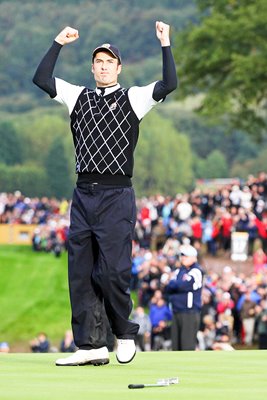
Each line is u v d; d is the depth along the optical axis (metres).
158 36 15.09
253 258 69.75
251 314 45.00
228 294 45.28
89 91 15.35
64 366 15.30
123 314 15.45
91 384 12.98
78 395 11.86
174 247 63.16
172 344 29.56
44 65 15.32
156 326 41.97
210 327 39.47
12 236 109.94
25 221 111.69
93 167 15.12
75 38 15.42
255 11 96.00
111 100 15.19
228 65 99.06
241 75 92.50
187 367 15.21
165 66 15.02
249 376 13.98
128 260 15.21
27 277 91.06
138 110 15.16
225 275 47.38
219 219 72.38
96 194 15.16
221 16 97.69
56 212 113.88
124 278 15.20
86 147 15.18
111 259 15.12
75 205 15.33
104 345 15.55
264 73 93.62
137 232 78.44
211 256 71.94
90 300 15.49
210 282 49.50
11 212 113.00
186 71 99.62
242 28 95.38
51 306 82.50
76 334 15.51
